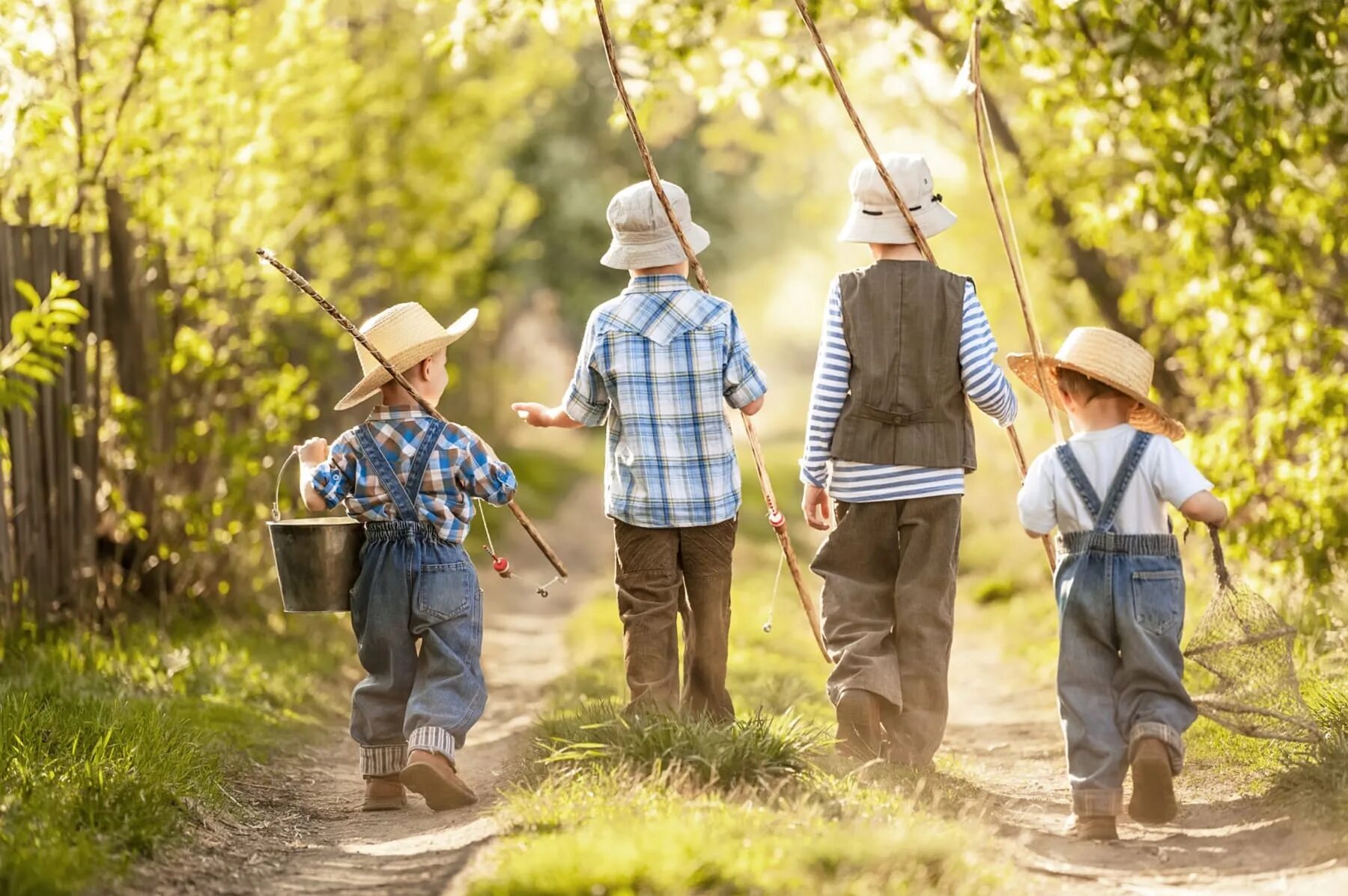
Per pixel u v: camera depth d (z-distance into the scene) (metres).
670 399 8.93
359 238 24.44
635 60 16.22
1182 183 13.87
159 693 11.80
